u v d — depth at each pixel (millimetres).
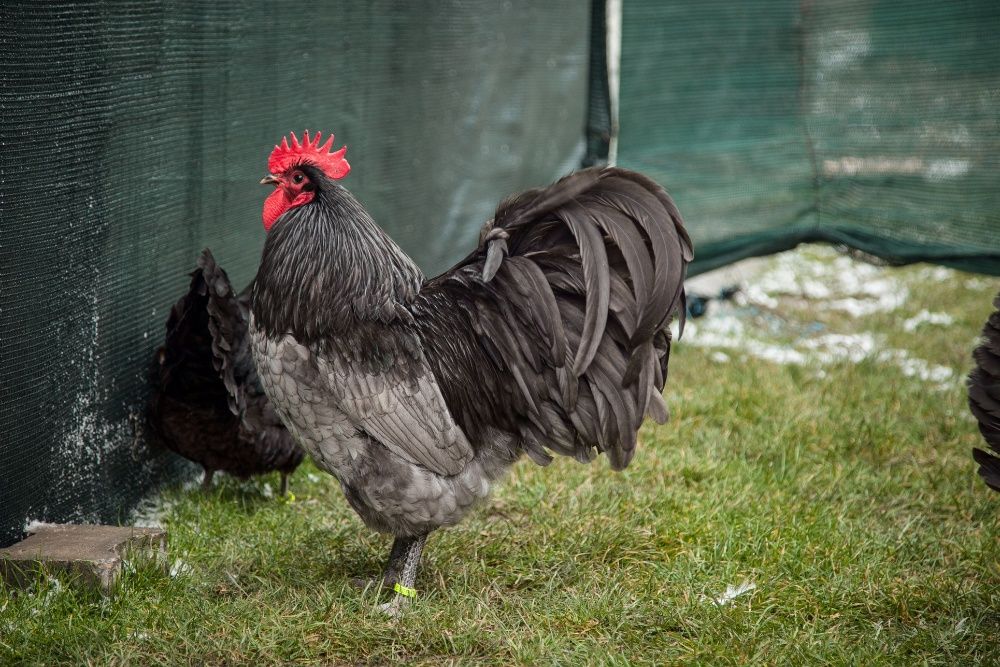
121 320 4840
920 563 4645
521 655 3723
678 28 7875
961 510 5328
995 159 7320
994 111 7266
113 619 3848
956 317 9289
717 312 9500
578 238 3668
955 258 7570
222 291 4613
